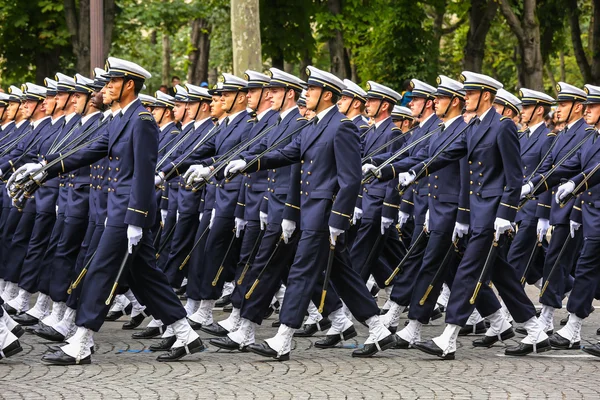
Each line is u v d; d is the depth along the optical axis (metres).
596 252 25.23
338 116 23.22
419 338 24.83
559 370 22.30
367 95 29.98
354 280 23.56
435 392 19.83
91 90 27.80
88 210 26.14
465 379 21.12
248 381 20.81
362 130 28.41
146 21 67.12
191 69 86.81
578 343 25.58
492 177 23.34
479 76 23.47
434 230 24.38
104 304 22.34
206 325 28.05
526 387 20.36
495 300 25.08
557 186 28.25
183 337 23.14
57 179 29.45
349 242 30.19
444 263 24.41
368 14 64.75
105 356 23.77
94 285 22.31
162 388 20.09
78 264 24.47
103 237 22.33
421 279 24.58
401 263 26.39
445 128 24.83
